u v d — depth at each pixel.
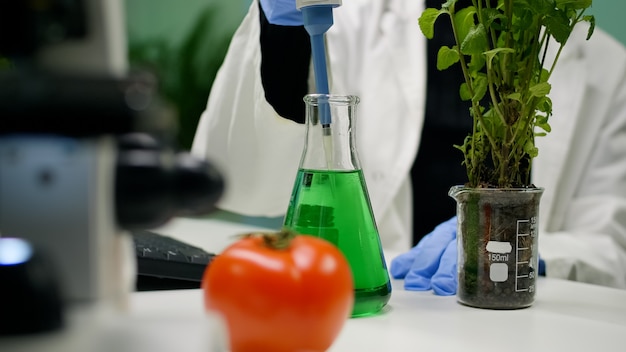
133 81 0.27
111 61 0.30
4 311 0.27
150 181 0.30
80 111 0.26
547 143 1.29
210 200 0.31
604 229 1.23
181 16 1.65
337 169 0.56
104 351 0.28
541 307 0.63
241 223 1.51
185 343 0.29
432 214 1.33
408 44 1.35
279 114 0.99
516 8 0.59
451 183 1.30
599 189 1.30
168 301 0.61
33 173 0.29
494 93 0.60
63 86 0.26
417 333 0.53
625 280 1.11
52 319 0.28
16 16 0.28
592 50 1.34
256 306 0.41
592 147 1.31
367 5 1.41
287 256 0.42
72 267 0.29
